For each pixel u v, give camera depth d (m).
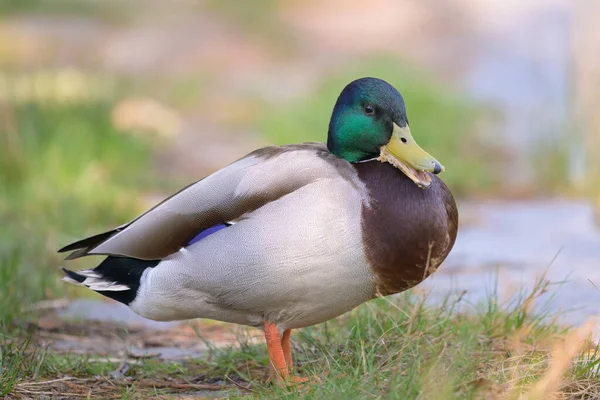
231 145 21.41
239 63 32.38
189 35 36.81
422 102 20.45
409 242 6.94
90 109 18.44
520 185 17.56
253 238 6.96
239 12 39.44
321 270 6.89
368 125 7.24
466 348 7.16
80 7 40.09
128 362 8.27
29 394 7.23
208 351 8.62
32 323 9.42
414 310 7.21
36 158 15.83
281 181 7.01
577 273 11.05
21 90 19.67
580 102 18.30
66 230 13.41
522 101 23.77
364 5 43.75
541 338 8.02
